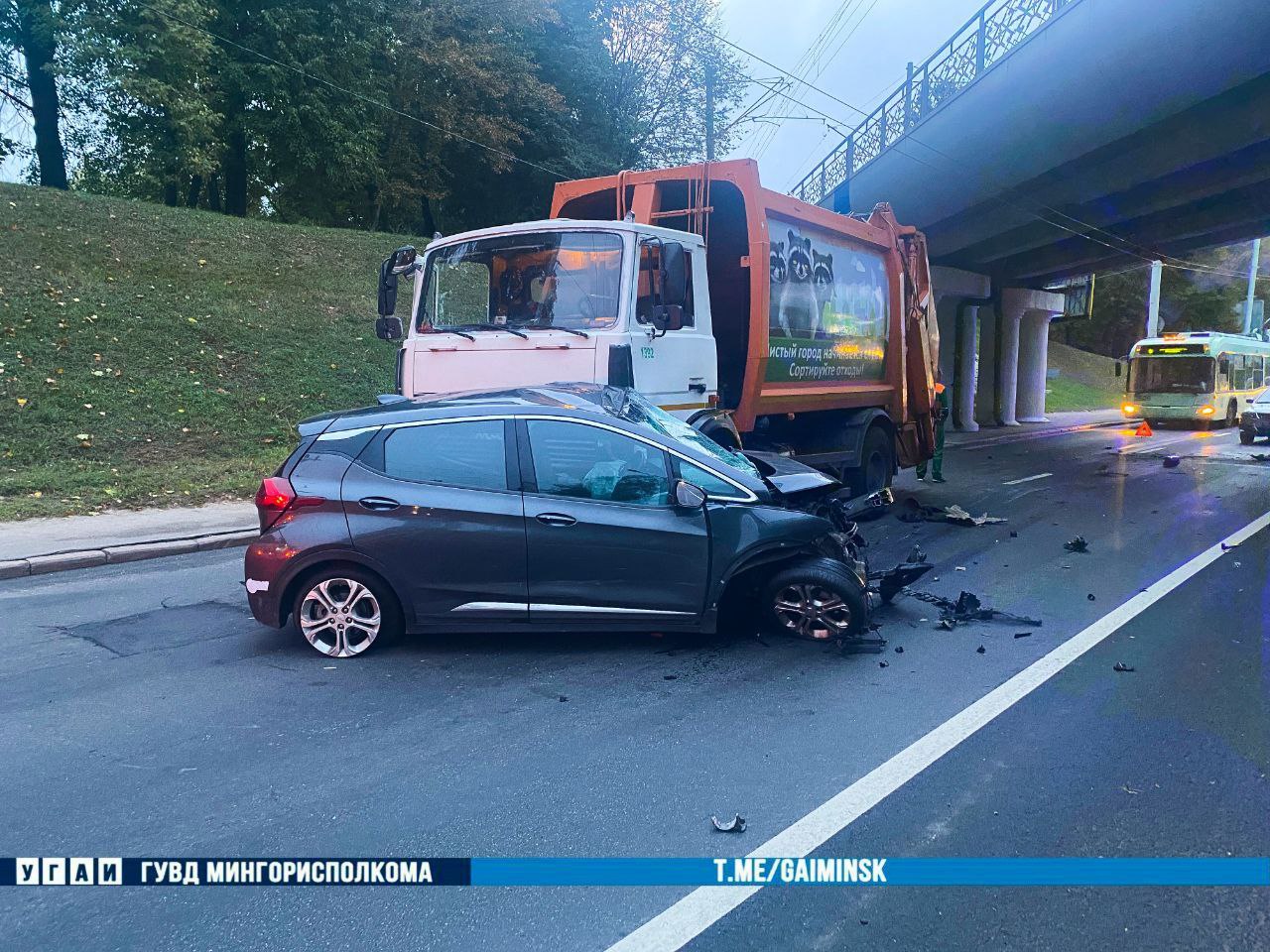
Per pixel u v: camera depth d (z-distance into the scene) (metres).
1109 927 2.78
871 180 19.72
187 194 31.09
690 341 7.50
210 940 2.74
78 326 14.48
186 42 20.69
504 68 29.83
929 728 4.23
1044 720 4.32
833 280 9.70
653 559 5.11
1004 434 24.50
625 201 8.65
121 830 3.35
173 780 3.74
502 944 2.71
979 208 18.86
